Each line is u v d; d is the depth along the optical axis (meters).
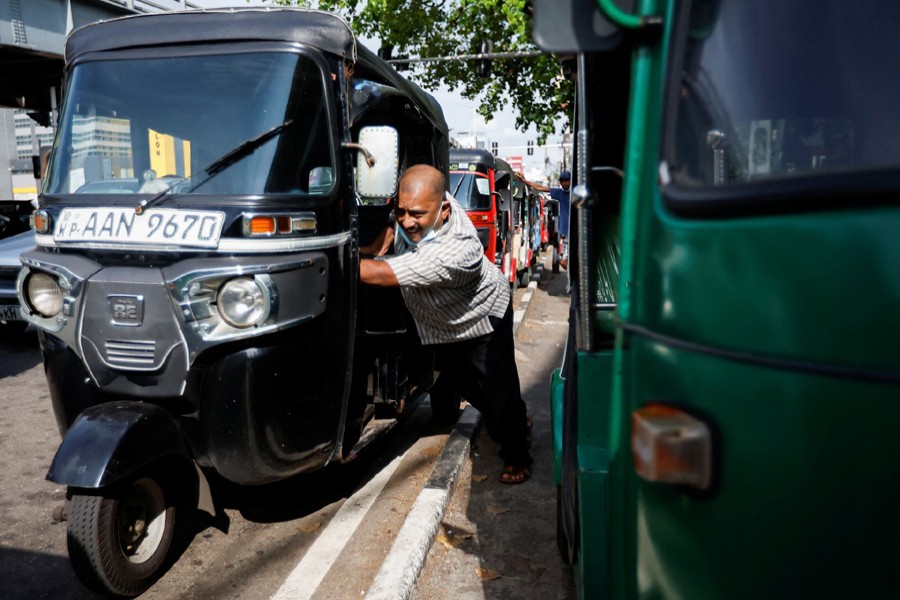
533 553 3.50
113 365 3.06
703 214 1.31
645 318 1.42
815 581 1.20
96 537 2.89
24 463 4.71
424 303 3.81
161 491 3.23
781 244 1.21
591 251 2.32
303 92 3.37
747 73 1.57
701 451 1.29
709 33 1.56
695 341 1.31
